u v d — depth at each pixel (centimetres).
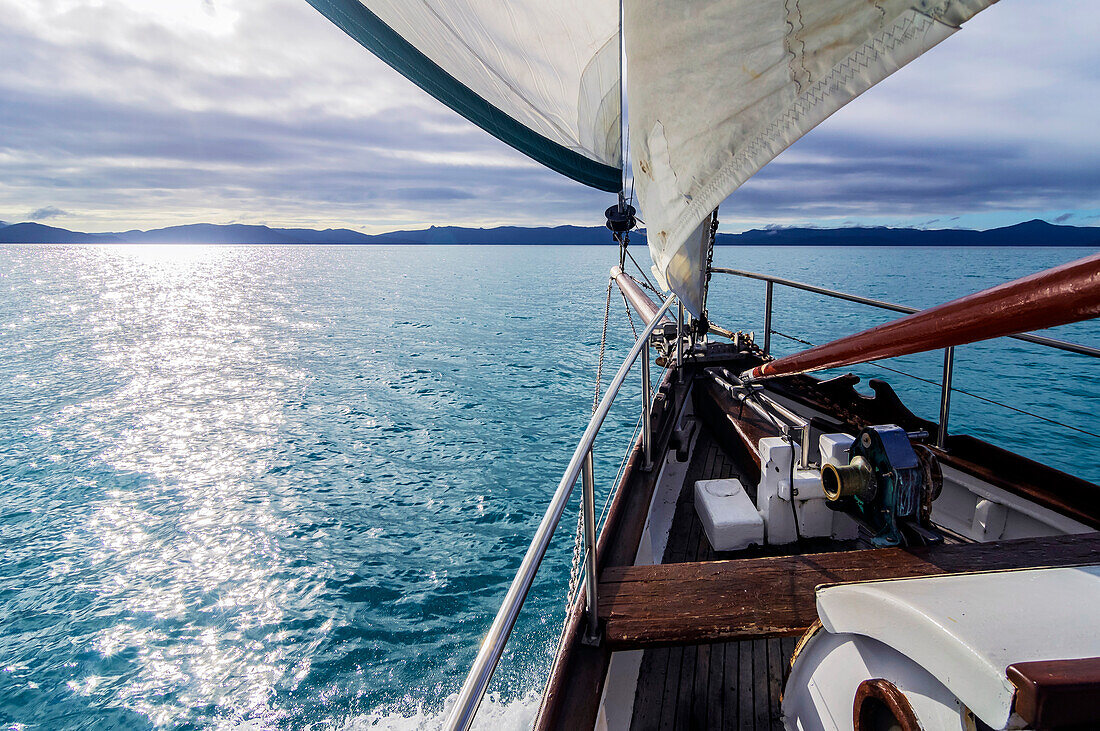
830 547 280
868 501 214
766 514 286
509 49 363
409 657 1264
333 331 6600
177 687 1237
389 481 2180
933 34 96
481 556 1631
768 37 115
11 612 1517
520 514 1864
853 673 126
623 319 6869
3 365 5041
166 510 2056
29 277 19612
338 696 1166
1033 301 79
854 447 221
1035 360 3052
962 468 309
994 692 82
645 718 205
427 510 1927
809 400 403
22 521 2017
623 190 471
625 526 258
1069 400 2295
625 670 214
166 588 1590
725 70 122
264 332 6750
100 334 6900
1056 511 271
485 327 6425
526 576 118
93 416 3309
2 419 3275
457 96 362
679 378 484
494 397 3344
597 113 420
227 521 1939
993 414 2122
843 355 137
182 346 5875
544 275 17650
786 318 5175
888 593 109
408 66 336
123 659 1334
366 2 303
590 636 186
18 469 2486
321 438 2736
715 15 118
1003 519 292
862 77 108
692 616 192
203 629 1409
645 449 313
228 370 4572
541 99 391
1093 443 1831
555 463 2286
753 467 343
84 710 1202
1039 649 85
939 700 100
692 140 134
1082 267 70
